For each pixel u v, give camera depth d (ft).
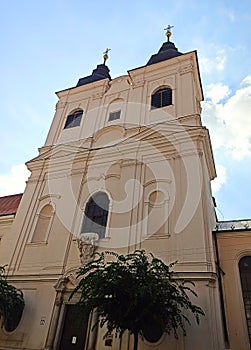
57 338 46.21
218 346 37.01
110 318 36.27
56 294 50.29
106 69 105.81
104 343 42.83
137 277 37.09
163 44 97.81
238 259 47.37
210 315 39.19
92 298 37.09
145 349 39.58
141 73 83.15
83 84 93.04
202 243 46.01
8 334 49.44
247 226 58.03
